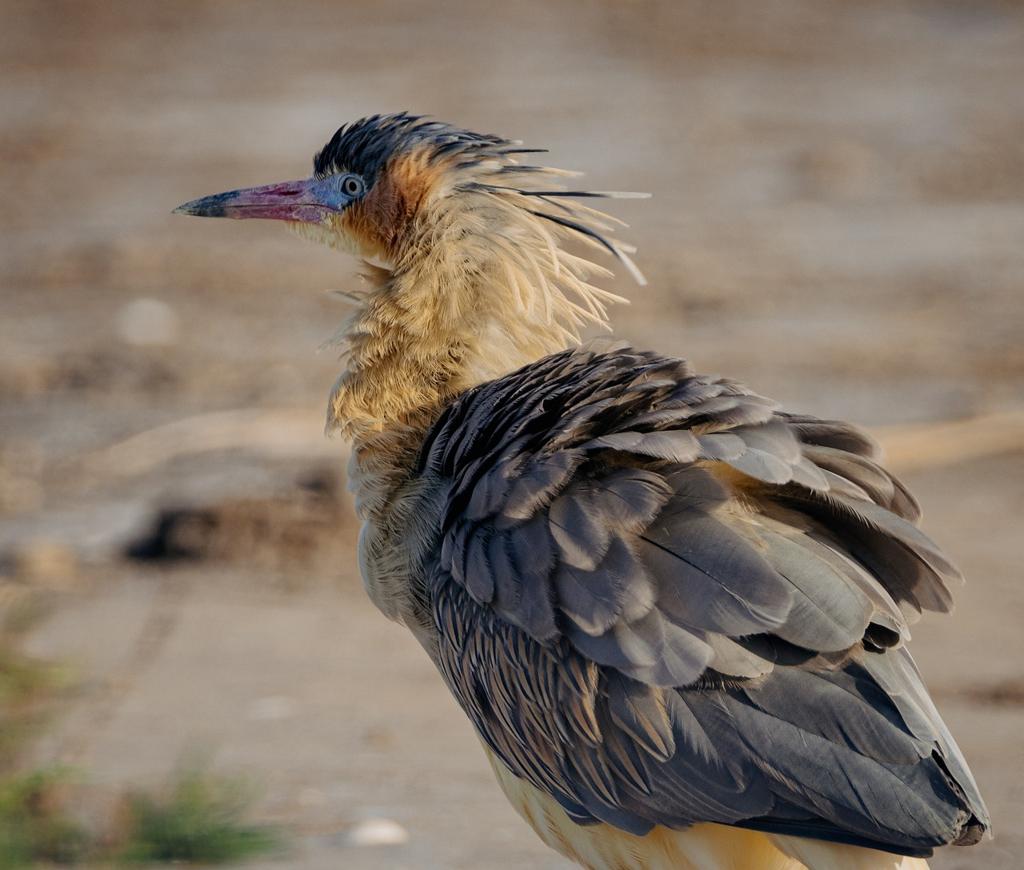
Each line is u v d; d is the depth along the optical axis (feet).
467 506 28.99
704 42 162.20
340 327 33.58
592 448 27.32
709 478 26.76
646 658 25.52
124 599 52.70
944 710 42.34
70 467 66.23
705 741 25.17
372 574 31.45
